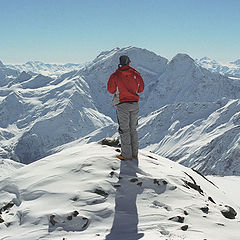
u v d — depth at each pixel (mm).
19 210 5195
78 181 5703
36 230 4746
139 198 5398
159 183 5766
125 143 6348
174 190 5719
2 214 5332
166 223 4859
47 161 6660
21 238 4633
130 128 6441
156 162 6898
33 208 5148
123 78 6051
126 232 4688
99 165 6137
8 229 4906
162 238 4449
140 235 4562
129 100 6148
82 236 4633
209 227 4949
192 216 5148
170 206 5305
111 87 6070
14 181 6062
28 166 6633
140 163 6449
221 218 5254
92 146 7344
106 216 5004
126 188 5562
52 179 5781
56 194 5395
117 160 6336
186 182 6305
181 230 4742
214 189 8031
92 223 4883
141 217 4988
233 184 11609
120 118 6227
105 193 5402
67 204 5164
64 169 6070
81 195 5312
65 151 7293
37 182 5770
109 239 4516
